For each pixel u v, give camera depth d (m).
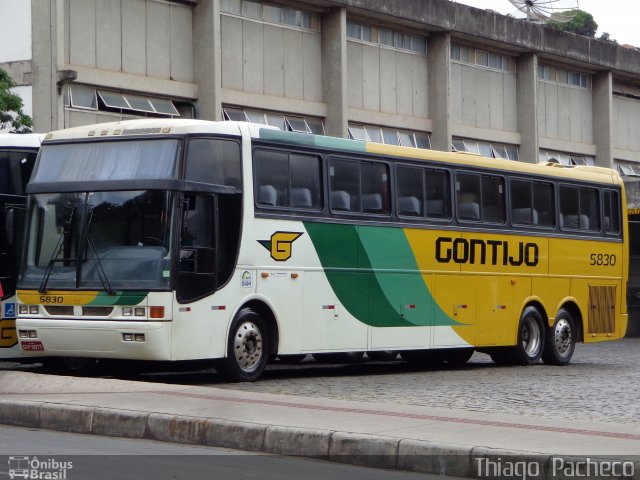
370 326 19.56
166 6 30.84
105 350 16.47
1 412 13.41
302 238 18.31
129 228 16.56
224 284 16.98
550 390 17.47
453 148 39.94
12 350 18.33
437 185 21.11
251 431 11.68
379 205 19.84
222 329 16.98
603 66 46.09
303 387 17.25
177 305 16.27
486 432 11.67
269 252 17.73
